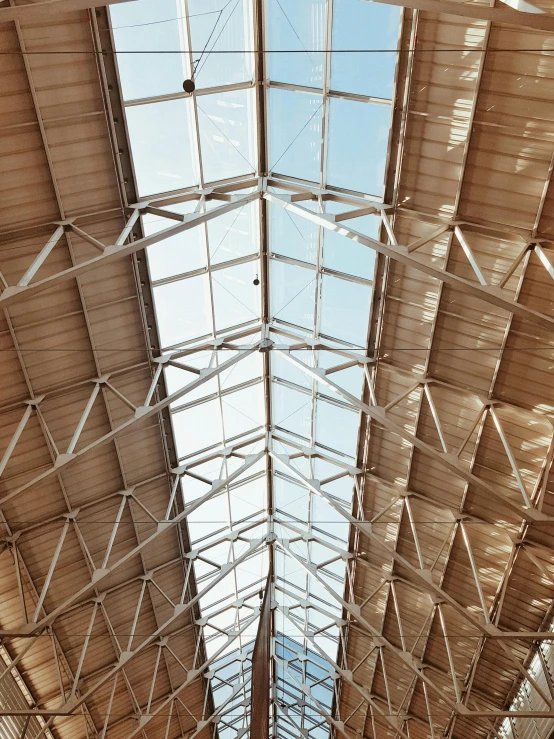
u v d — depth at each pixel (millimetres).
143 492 25109
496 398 20094
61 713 24781
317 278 21453
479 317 18812
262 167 19797
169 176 18578
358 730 39375
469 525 23766
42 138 15836
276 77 17906
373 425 23641
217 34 16594
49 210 17109
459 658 29812
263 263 22344
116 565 23141
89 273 18625
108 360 20797
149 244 16984
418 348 20719
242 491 29641
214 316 22516
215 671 36562
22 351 19031
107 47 15438
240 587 34750
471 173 16453
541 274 17156
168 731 35969
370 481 25625
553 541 22375
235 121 18547
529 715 24078
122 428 20328
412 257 16703
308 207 19828
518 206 16469
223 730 44094
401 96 16141
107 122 16375
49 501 22750
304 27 16562
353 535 28688
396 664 32688
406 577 28141
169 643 32906
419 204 17797
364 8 15469
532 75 14562
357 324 21781
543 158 15500
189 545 29000
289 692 41250
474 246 17641
